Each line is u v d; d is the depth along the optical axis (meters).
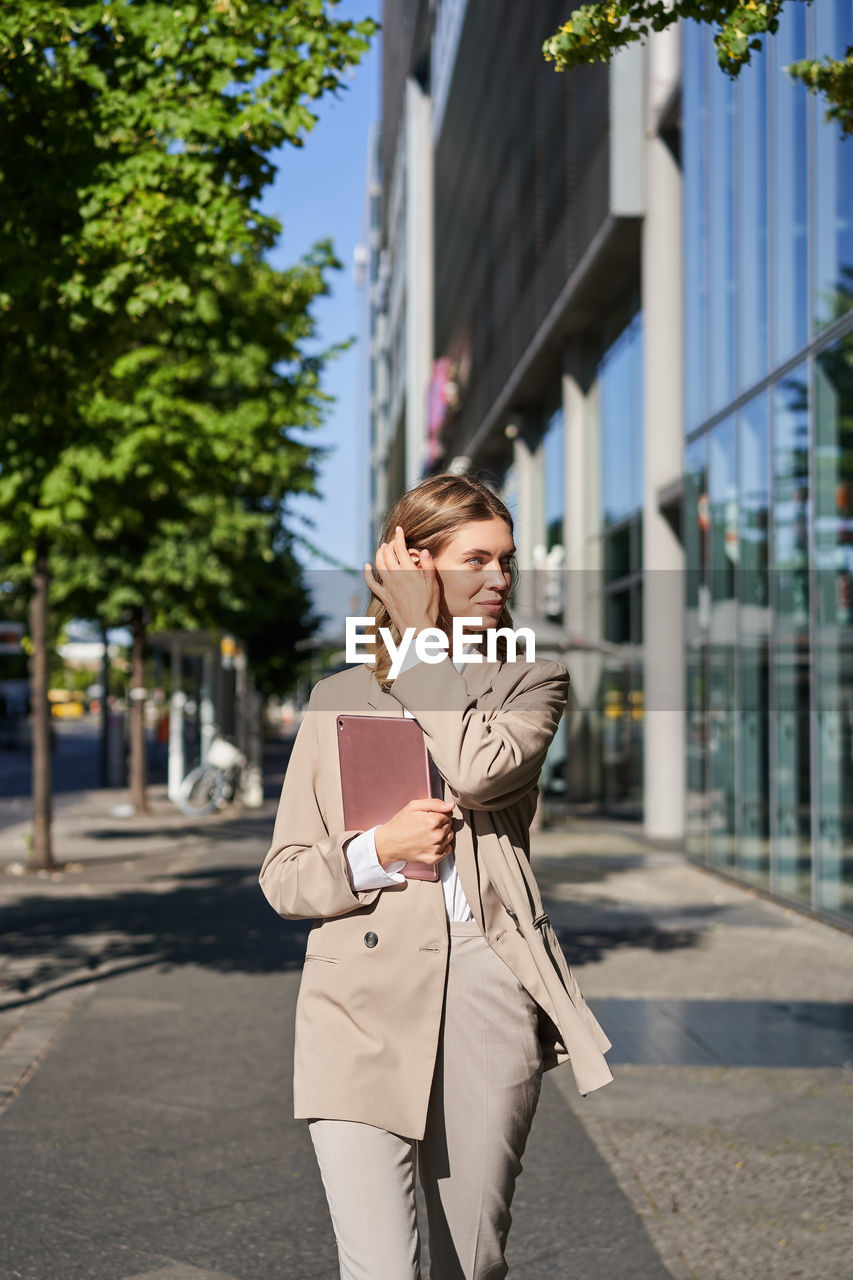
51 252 6.94
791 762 11.16
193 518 18.11
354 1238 2.22
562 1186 4.57
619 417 20.59
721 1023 7.01
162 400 12.91
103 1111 5.42
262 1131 5.16
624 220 17.55
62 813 22.22
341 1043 2.29
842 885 9.95
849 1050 6.44
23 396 7.82
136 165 6.86
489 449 31.14
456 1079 2.29
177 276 7.23
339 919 2.34
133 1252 3.95
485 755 2.23
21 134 6.88
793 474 11.05
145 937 9.74
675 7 4.55
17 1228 4.14
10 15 6.39
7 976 8.27
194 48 7.00
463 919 2.34
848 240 9.66
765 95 11.86
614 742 21.78
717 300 13.72
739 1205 4.38
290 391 15.62
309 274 15.57
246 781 24.11
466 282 33.28
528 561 26.77
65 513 12.81
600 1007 7.42
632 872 13.98
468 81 31.80
